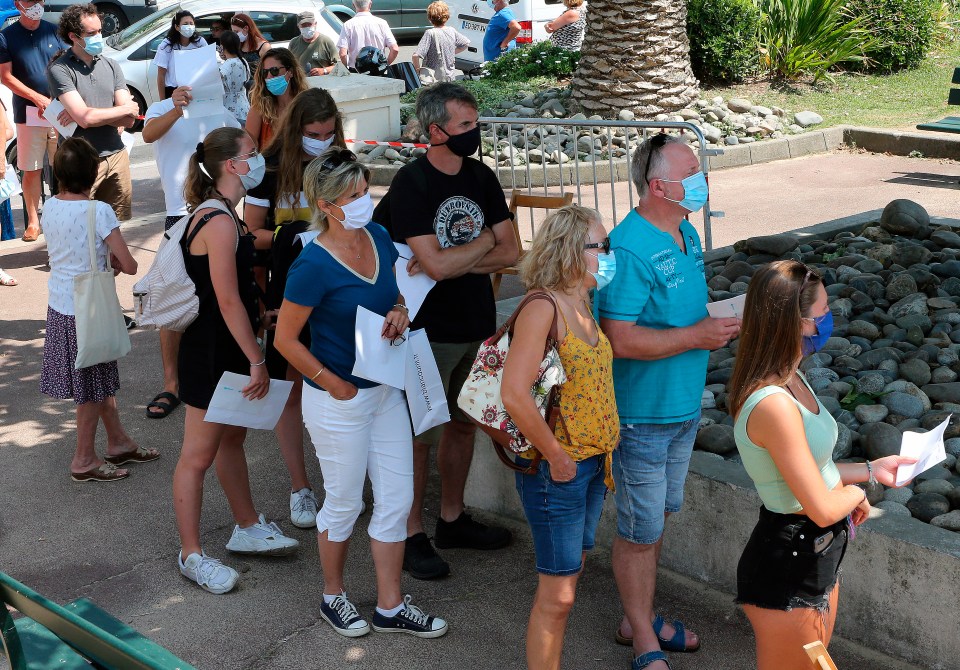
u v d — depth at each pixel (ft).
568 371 10.36
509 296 25.14
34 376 21.79
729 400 9.63
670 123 22.76
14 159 36.06
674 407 11.39
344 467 12.35
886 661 11.84
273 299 14.97
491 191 14.20
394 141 39.40
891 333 18.61
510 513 15.87
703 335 11.05
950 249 22.11
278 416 13.88
